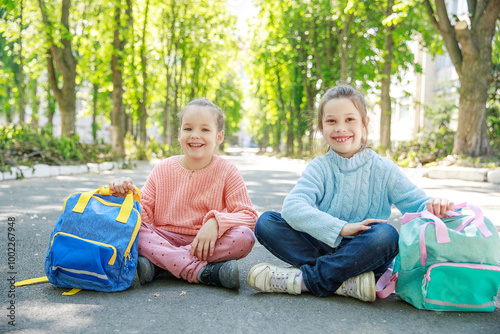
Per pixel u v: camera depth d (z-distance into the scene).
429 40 13.62
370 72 15.72
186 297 1.82
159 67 20.62
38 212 4.09
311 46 16.88
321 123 2.20
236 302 1.78
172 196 2.28
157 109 30.28
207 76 22.80
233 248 2.03
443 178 8.86
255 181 8.41
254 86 21.11
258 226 2.05
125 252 1.87
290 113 22.81
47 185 6.64
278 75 19.95
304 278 1.88
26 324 1.49
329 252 2.01
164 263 2.02
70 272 1.82
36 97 21.05
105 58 13.74
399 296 1.89
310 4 14.23
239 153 40.75
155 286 1.98
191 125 2.22
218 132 2.34
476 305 1.71
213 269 1.97
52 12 11.97
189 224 2.22
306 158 16.47
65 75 12.12
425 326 1.56
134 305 1.70
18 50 16.41
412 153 10.67
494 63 14.14
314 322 1.57
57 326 1.47
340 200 2.07
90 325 1.49
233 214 2.10
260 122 34.00
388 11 12.05
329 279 1.84
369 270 1.83
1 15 14.72
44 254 2.53
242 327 1.50
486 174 8.14
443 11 9.95
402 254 1.76
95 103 21.47
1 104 21.12
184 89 21.86
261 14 15.15
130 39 13.30
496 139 13.19
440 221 1.73
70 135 11.78
